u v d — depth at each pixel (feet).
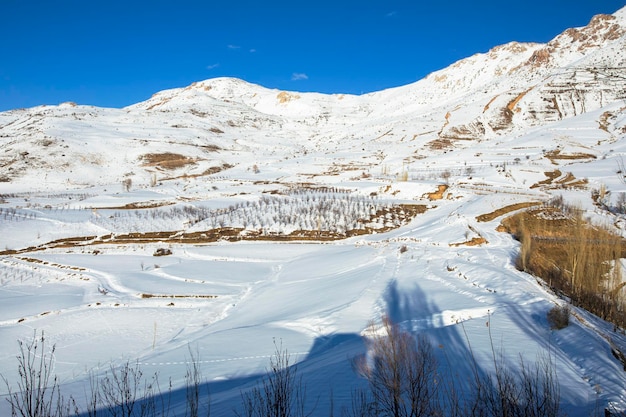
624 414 32.19
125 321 95.86
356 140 641.40
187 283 122.83
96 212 218.59
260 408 33.63
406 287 91.15
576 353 48.19
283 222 194.39
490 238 140.46
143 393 52.21
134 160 458.91
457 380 37.17
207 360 65.21
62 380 66.18
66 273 138.82
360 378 39.14
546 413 26.04
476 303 73.05
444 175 304.30
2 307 107.24
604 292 78.23
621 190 219.00
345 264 128.88
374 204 218.18
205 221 201.67
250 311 97.30
